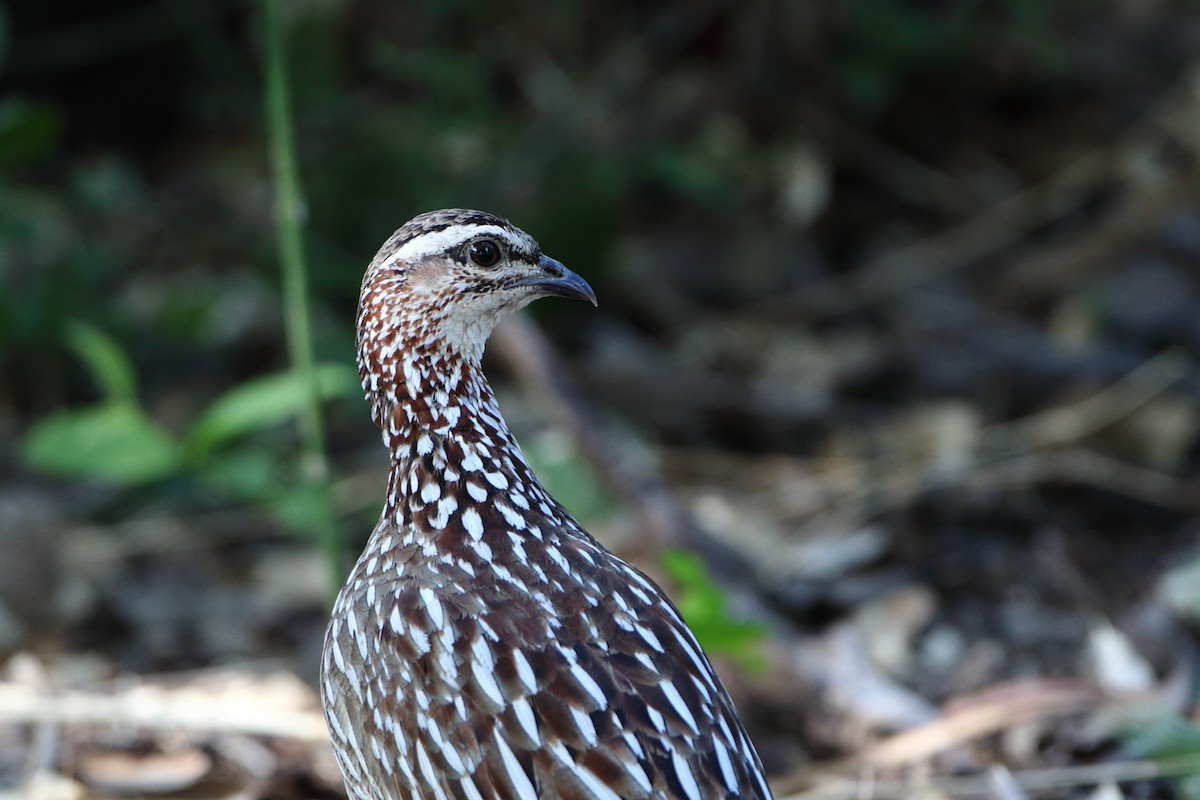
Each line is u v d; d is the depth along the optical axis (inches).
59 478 463.5
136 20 558.6
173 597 413.4
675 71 561.0
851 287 523.2
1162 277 505.0
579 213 503.5
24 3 554.3
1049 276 514.3
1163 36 588.4
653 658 217.2
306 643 397.7
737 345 508.4
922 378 490.6
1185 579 378.3
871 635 384.2
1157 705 312.7
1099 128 561.9
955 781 315.3
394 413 246.5
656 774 206.4
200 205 536.1
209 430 367.2
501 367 491.2
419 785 219.8
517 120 536.1
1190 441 450.6
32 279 481.4
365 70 547.2
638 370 487.2
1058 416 459.5
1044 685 318.0
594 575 229.0
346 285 483.8
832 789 311.9
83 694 358.3
